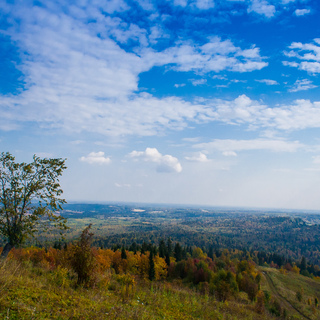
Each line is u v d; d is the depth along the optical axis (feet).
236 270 291.38
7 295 21.93
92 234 39.42
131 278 49.70
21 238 40.22
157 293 46.98
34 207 42.06
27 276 31.99
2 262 31.94
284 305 188.55
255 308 74.38
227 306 58.49
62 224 43.93
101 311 25.27
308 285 277.64
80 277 36.86
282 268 355.36
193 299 48.88
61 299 25.58
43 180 43.47
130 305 33.06
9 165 41.68
